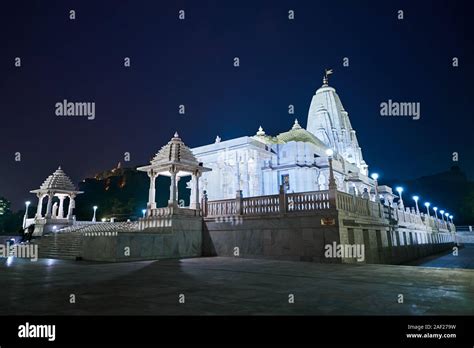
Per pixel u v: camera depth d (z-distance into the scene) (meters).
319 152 40.34
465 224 94.00
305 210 16.11
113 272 11.20
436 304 6.01
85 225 28.75
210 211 20.45
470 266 25.20
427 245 37.66
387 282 8.70
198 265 13.54
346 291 7.36
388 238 22.84
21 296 6.82
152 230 19.62
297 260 15.82
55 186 30.83
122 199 83.56
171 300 6.41
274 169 37.16
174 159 20.27
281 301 6.30
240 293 7.14
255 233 17.73
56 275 10.40
